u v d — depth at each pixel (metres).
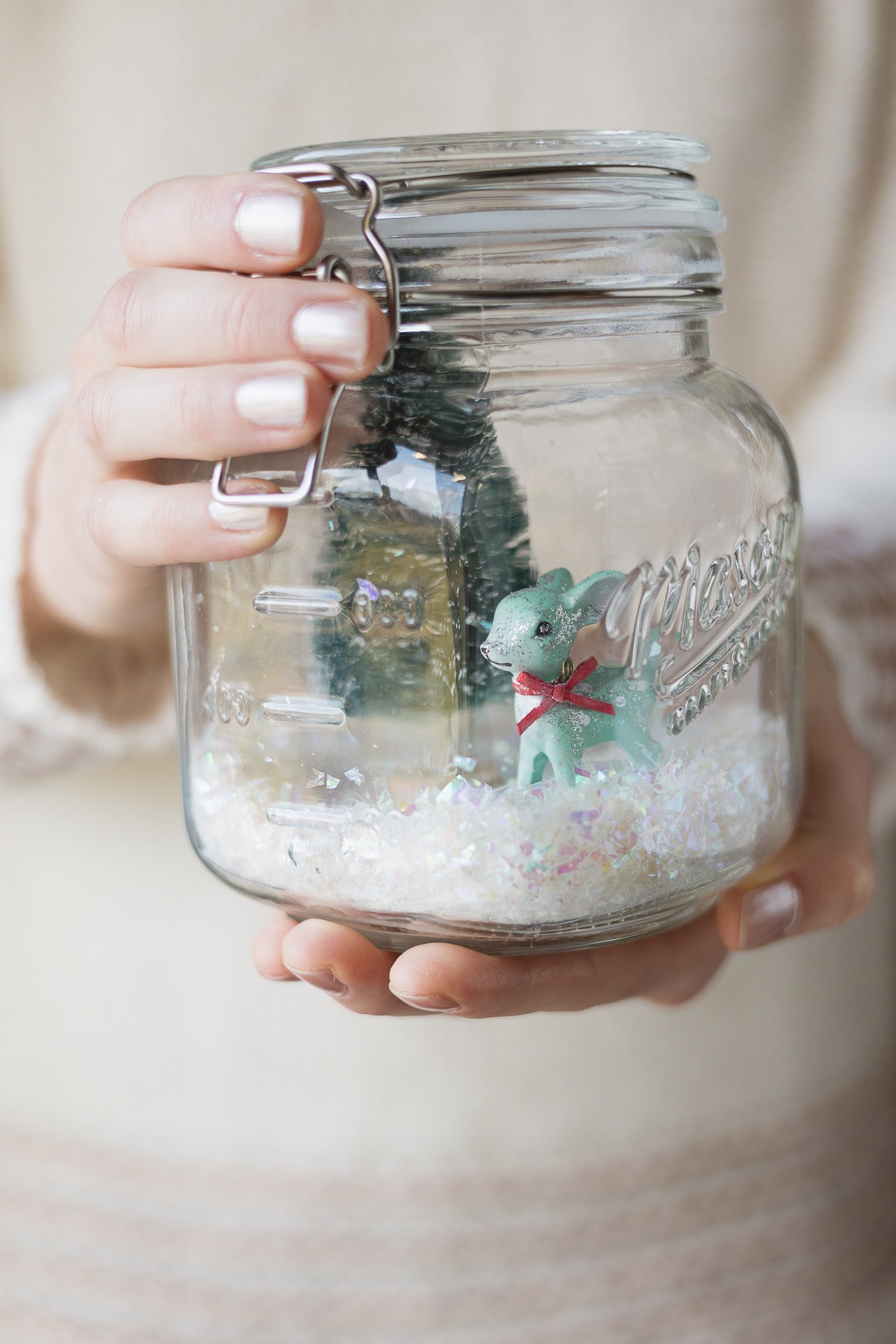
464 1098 0.69
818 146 0.77
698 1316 0.73
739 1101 0.73
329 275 0.42
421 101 0.70
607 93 0.71
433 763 0.44
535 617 0.43
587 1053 0.70
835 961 0.76
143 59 0.67
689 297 0.45
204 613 0.46
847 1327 0.78
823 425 0.79
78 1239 0.71
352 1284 0.70
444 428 0.44
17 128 0.69
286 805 0.45
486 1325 0.71
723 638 0.46
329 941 0.45
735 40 0.72
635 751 0.44
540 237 0.43
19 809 0.69
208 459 0.43
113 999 0.69
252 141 0.68
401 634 0.44
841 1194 0.78
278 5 0.66
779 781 0.48
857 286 0.80
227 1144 0.69
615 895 0.44
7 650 0.54
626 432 0.44
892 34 0.76
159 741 0.58
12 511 0.53
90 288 0.70
